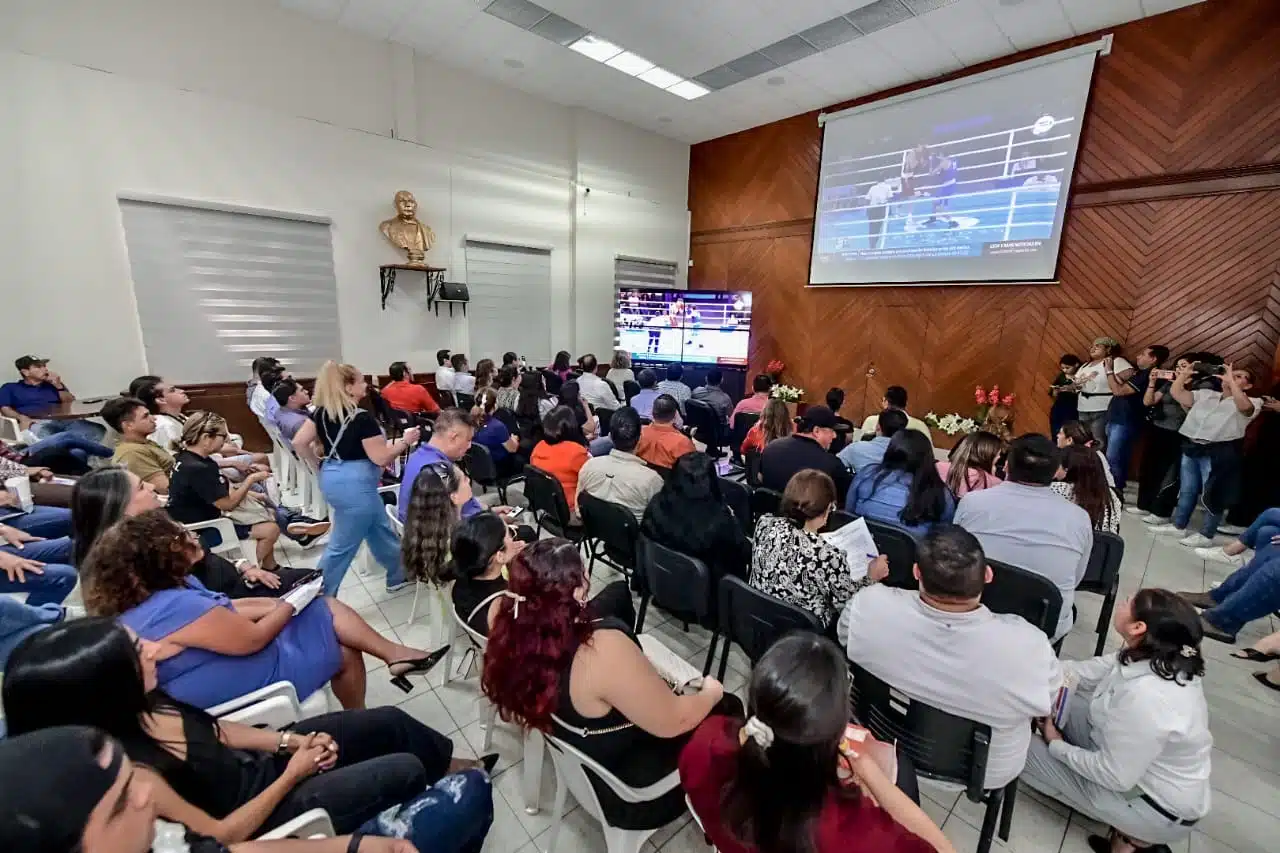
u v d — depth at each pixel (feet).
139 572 4.13
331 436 7.77
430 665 6.24
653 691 3.57
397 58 17.88
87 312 13.89
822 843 2.37
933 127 18.94
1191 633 4.01
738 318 23.75
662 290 24.45
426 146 19.02
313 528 10.05
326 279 17.52
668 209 26.66
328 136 16.97
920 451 6.98
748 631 5.71
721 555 6.67
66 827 1.72
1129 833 4.41
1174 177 14.67
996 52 17.04
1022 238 17.44
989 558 6.37
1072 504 6.18
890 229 20.51
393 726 4.47
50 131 13.02
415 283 19.48
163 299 14.88
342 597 8.80
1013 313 17.99
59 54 13.03
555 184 22.67
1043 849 4.83
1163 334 15.25
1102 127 15.69
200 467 7.48
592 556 9.02
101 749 1.92
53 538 8.16
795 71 18.63
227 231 15.62
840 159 21.66
